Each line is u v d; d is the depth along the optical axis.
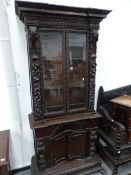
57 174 1.89
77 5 2.03
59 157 1.97
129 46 2.46
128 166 2.28
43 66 1.69
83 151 2.08
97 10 1.65
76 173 1.99
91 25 1.73
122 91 2.49
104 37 2.26
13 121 2.04
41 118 1.76
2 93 1.92
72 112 1.93
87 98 1.97
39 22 1.54
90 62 1.84
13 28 1.81
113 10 2.22
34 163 2.01
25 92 2.02
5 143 1.70
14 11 1.76
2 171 1.48
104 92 2.33
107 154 2.19
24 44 1.88
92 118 1.96
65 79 1.81
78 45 1.83
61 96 1.86
